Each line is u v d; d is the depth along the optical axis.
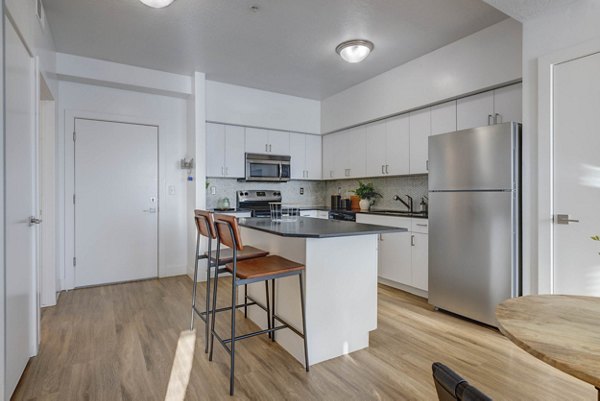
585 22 2.11
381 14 2.77
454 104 3.40
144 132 4.20
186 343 2.43
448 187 2.98
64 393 1.82
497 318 0.98
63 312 3.04
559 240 2.24
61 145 3.75
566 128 2.20
